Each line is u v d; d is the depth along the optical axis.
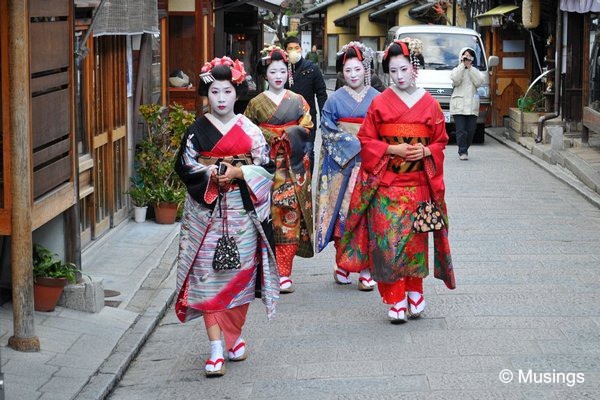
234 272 6.52
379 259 7.44
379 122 7.47
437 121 7.42
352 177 8.54
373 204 7.50
